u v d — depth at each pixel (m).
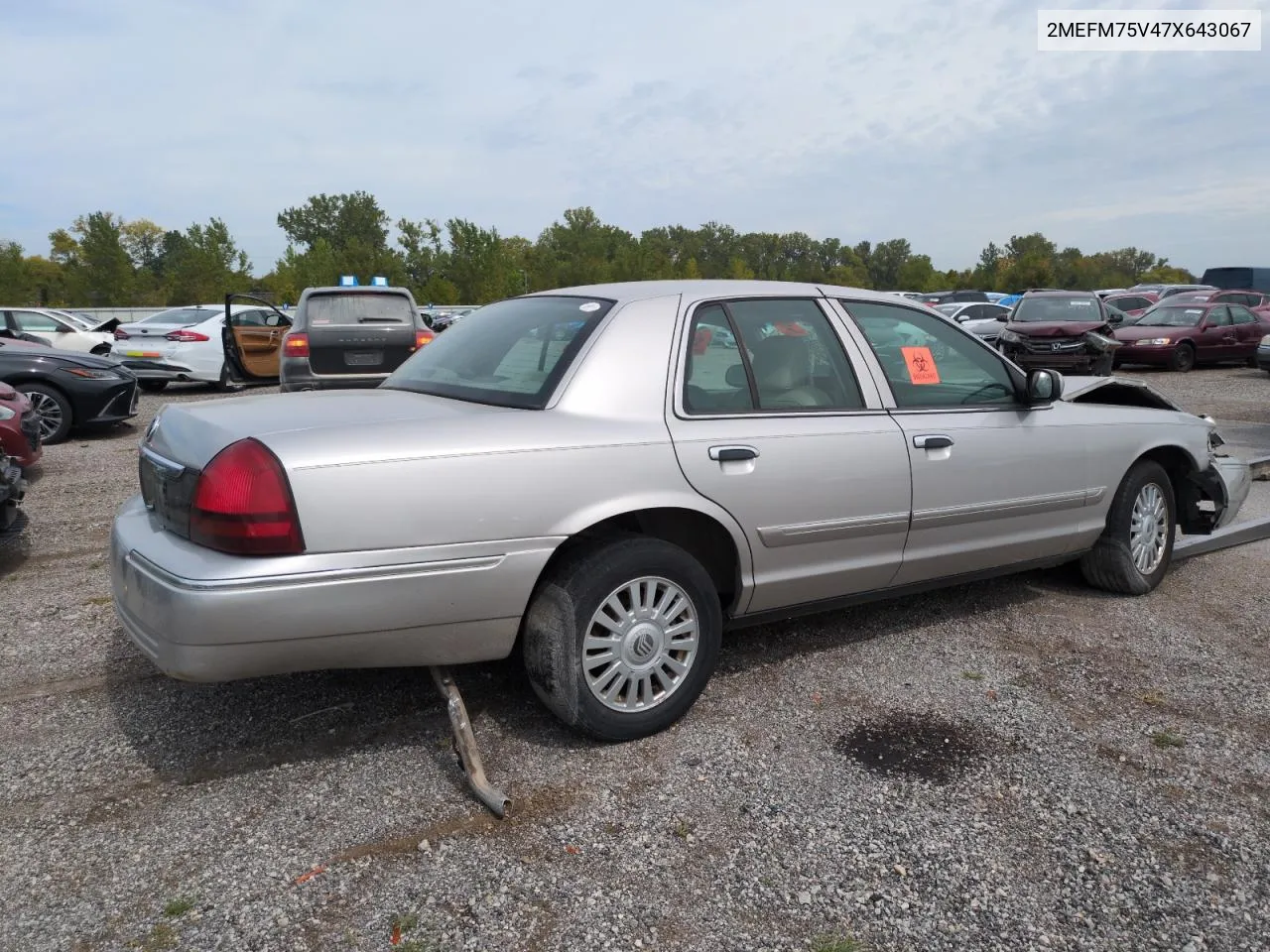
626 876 2.45
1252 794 2.86
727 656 3.88
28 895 2.37
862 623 4.27
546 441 2.90
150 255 90.31
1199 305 18.84
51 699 3.47
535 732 3.20
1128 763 3.04
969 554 3.97
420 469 2.71
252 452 2.62
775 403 3.43
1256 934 2.26
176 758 3.04
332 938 2.23
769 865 2.50
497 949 2.19
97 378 9.54
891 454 3.61
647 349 3.20
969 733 3.23
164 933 2.24
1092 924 2.29
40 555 5.42
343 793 2.83
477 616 2.86
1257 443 9.34
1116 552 4.53
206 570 2.57
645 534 3.28
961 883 2.44
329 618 2.64
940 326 4.04
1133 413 4.63
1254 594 4.73
